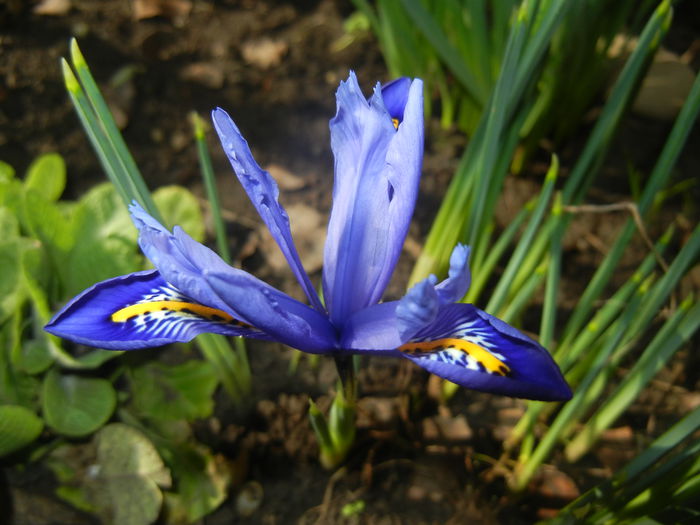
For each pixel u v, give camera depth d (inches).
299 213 8.1
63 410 6.4
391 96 5.8
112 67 8.9
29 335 6.7
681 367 7.3
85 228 6.8
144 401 6.6
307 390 7.1
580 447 6.6
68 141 8.4
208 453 6.6
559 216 6.0
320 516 6.5
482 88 7.8
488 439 6.9
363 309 4.9
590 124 9.1
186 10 9.7
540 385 4.4
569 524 5.9
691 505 6.0
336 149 5.1
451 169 8.6
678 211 8.4
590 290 6.5
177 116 8.8
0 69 8.6
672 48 9.6
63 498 6.3
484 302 7.7
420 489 6.6
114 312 4.9
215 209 6.2
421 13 7.1
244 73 9.3
